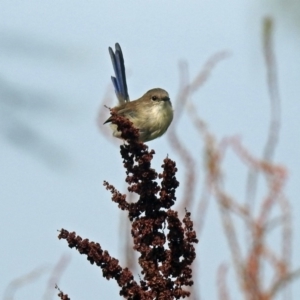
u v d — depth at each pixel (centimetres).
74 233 930
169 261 938
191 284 941
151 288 934
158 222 944
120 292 931
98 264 927
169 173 945
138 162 951
